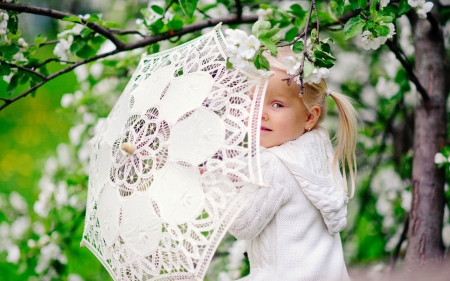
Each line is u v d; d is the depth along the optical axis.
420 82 3.12
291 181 2.17
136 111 2.19
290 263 2.14
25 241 3.68
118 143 2.22
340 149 2.41
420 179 3.05
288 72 1.99
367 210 3.95
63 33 2.81
